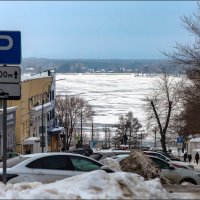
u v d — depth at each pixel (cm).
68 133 13812
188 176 2806
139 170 2689
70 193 1148
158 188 1354
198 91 5425
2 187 1366
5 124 1316
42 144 7544
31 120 9725
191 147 9294
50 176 1841
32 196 1068
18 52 1301
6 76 1301
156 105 10212
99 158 3609
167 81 9625
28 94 9575
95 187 1189
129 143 13812
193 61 4694
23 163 1841
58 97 14462
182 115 8044
